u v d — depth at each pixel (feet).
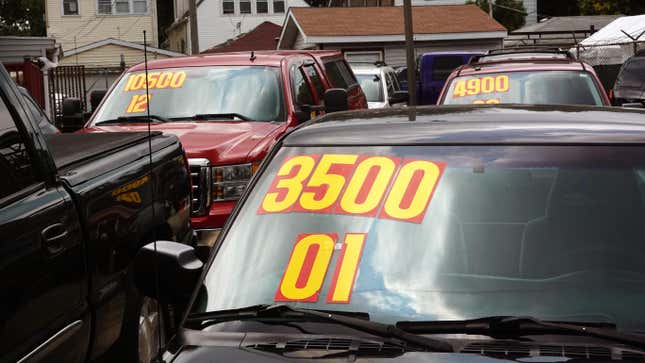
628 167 11.62
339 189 11.93
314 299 10.96
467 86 37.70
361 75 70.03
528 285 10.80
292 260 11.37
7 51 99.71
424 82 104.68
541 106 13.97
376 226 11.52
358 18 148.97
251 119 32.68
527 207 11.43
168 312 19.57
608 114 12.97
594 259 10.96
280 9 207.10
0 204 13.62
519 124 12.43
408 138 12.34
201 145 29.22
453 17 150.61
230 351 10.18
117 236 17.48
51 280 14.46
